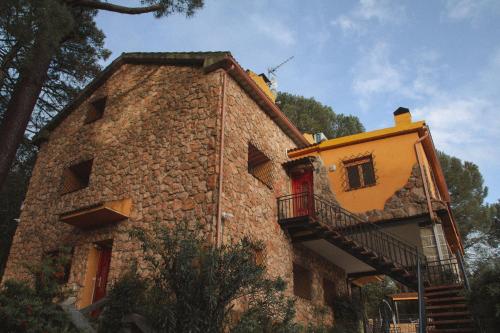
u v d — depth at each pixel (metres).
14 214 16.45
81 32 12.96
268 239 9.45
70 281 8.73
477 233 23.08
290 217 10.81
